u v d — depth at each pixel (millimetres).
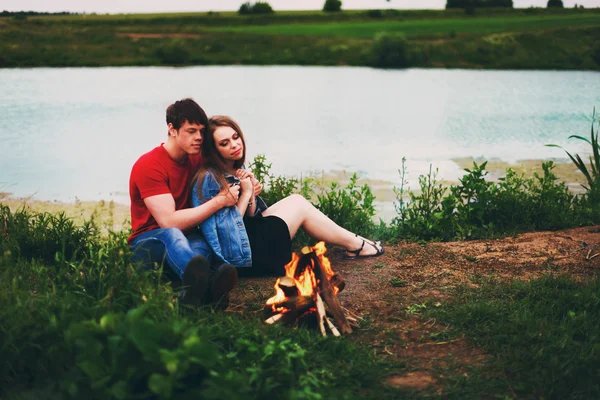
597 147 7012
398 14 83188
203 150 4008
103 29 56562
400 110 20422
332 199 5938
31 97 23359
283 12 92812
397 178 10211
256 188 4195
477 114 19625
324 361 3068
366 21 75375
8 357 2807
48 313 2971
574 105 22375
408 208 6137
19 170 10977
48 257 4875
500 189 6520
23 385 2771
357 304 3980
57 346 2773
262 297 4105
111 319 2457
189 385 2420
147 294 3182
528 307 3764
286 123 17109
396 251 5109
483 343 3363
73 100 22484
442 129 16422
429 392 2889
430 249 5168
